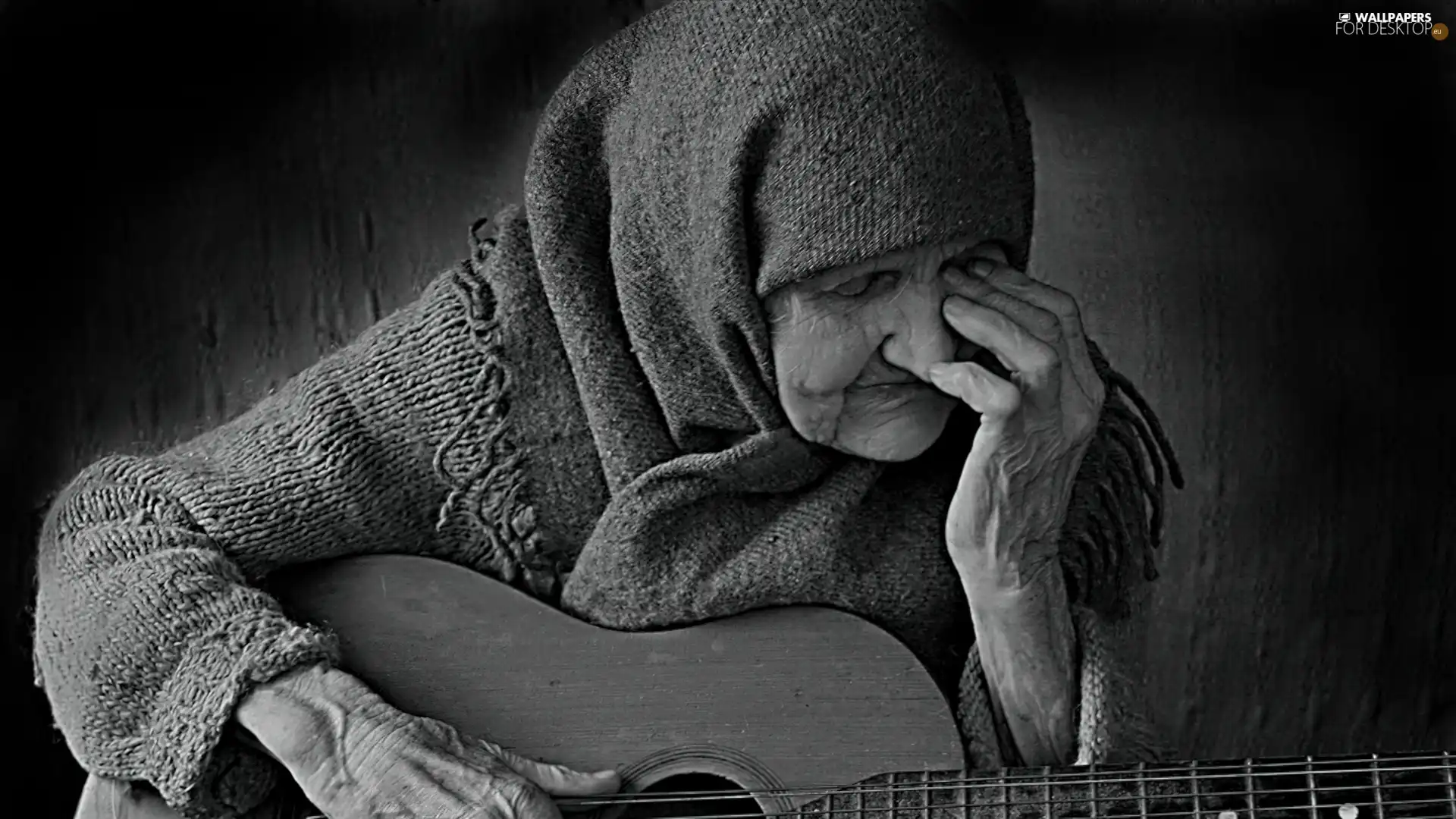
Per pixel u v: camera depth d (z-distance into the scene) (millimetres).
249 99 2832
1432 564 2768
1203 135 2789
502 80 2824
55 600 1961
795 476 1960
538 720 1926
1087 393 1853
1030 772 1877
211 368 2844
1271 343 2795
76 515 1994
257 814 1927
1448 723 2754
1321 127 2775
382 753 1855
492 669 1939
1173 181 2799
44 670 1965
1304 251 2787
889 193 1793
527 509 1994
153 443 2826
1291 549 2799
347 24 2822
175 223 2844
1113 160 2801
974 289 1850
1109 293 2809
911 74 1805
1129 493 2041
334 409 1983
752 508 1973
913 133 1796
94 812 1926
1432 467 2770
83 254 2826
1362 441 2783
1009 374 1915
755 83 1818
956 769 1891
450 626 1952
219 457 2006
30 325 2812
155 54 2807
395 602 1963
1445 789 1800
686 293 1896
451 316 1994
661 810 1915
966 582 1893
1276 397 2793
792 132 1805
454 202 2840
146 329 2840
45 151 2801
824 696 1913
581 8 2807
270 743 1865
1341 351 2785
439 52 2826
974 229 1835
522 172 2824
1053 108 2793
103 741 1914
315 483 1963
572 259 1960
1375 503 2781
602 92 1935
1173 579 2803
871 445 1906
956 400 1921
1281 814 1810
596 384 1963
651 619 1943
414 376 1984
